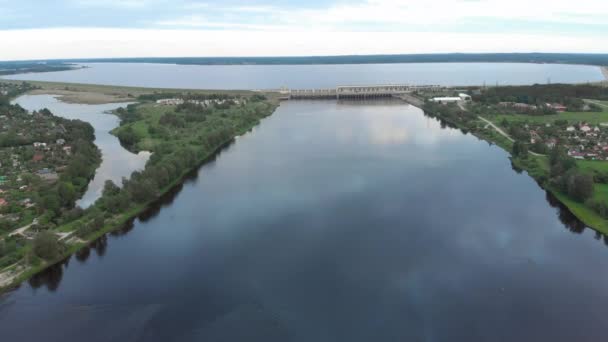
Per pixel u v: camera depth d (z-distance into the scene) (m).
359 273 121.38
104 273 123.56
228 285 116.62
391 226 149.75
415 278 119.00
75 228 148.38
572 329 98.88
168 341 96.44
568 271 121.69
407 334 98.25
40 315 105.19
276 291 113.94
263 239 141.75
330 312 105.62
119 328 100.19
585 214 156.38
